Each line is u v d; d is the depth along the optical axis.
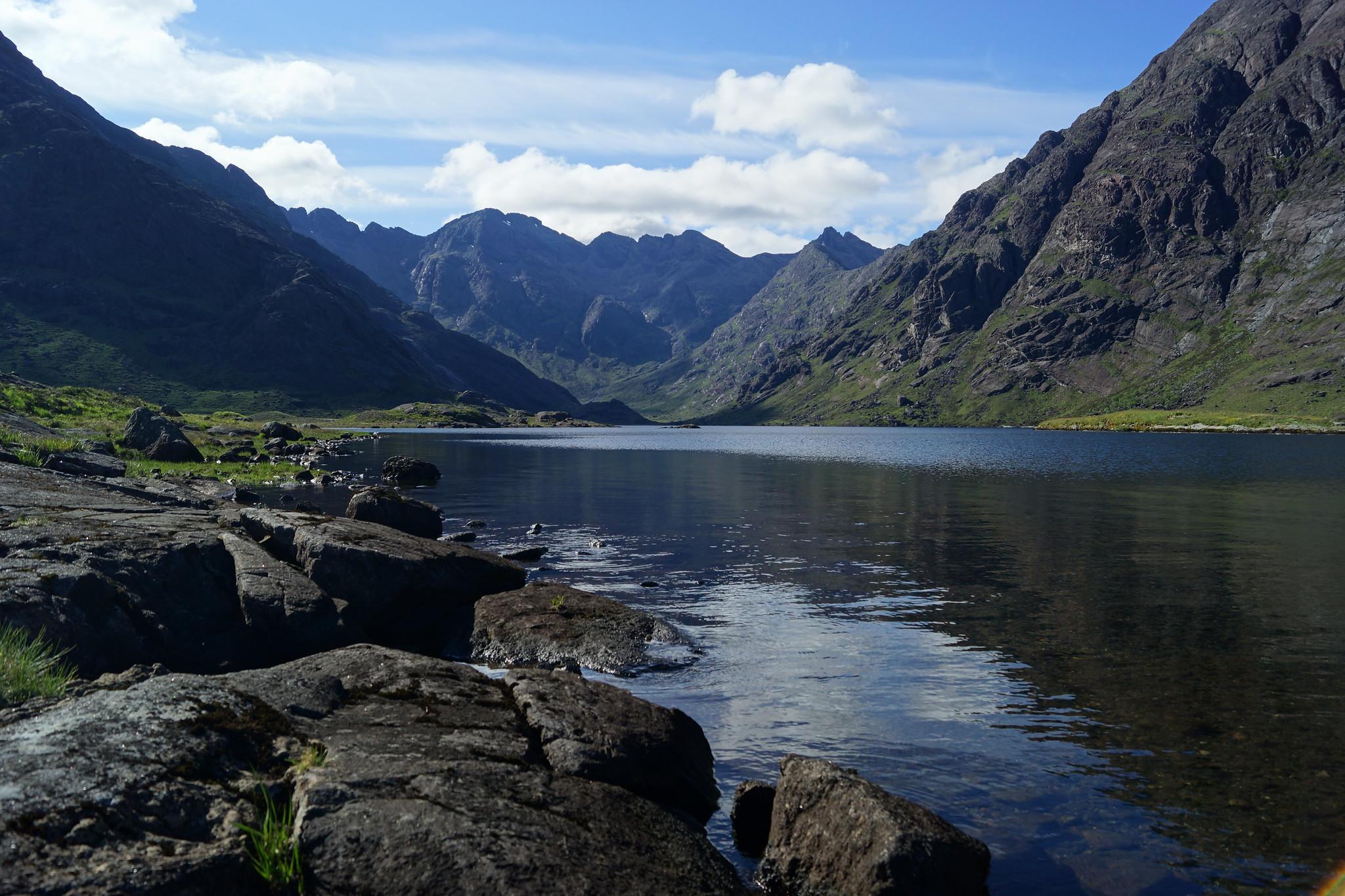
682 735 12.54
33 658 11.56
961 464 110.31
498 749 10.04
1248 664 18.42
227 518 23.80
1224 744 13.73
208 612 18.47
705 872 8.95
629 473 86.94
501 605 21.72
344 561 21.09
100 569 17.06
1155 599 25.56
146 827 6.97
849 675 17.83
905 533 41.25
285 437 115.81
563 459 116.50
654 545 36.69
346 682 11.53
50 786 6.99
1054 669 18.19
